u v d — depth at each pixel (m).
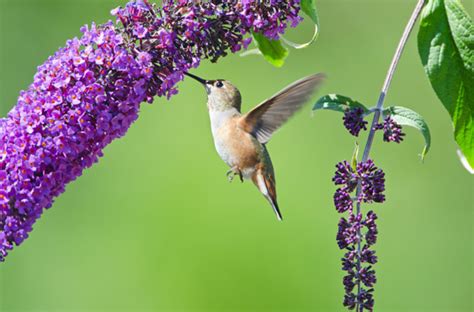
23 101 8.02
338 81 20.73
